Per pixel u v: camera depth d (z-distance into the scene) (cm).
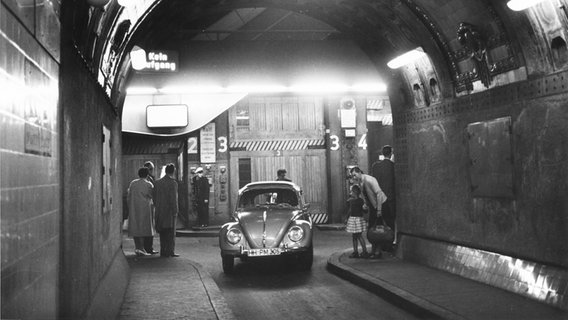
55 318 402
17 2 297
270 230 1202
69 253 440
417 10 975
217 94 2017
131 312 768
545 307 737
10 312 280
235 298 961
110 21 628
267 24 1898
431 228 1114
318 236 1923
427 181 1123
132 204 1363
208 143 2173
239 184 2230
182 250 1633
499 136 874
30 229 325
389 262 1182
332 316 814
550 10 709
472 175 958
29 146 323
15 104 293
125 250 1559
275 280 1126
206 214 2131
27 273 317
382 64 1239
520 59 812
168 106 1986
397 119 1245
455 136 1015
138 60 969
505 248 876
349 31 1243
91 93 607
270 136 2252
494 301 779
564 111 739
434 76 1054
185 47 1470
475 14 858
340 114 2241
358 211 1252
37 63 346
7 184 277
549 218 773
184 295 883
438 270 1050
